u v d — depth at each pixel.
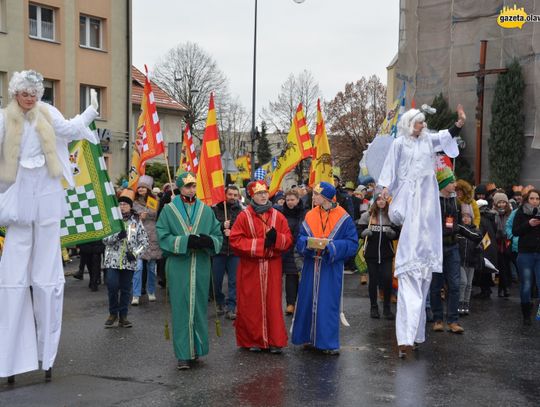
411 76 24.39
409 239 7.51
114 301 9.01
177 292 6.86
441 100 23.03
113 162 28.48
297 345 7.94
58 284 6.41
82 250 12.66
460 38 23.09
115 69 28.39
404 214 7.59
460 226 9.66
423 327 7.63
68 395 5.85
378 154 9.98
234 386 6.16
